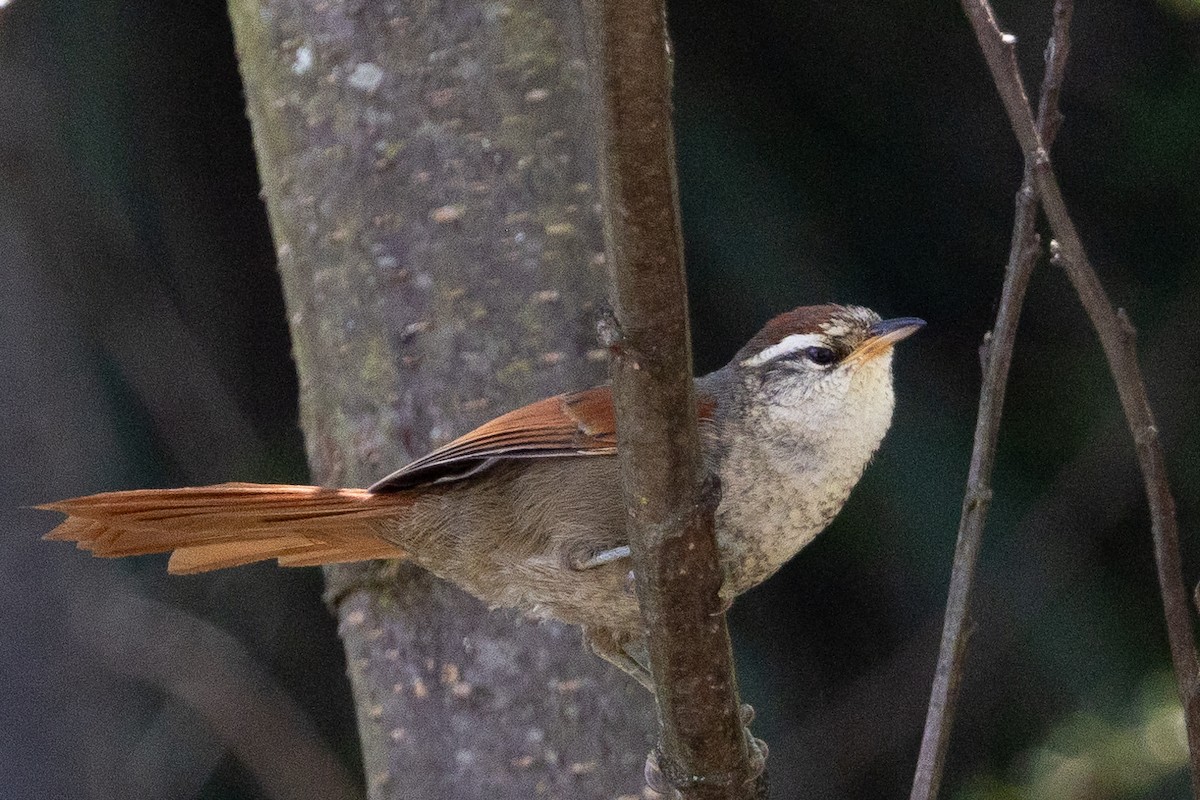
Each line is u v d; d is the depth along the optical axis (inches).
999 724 488.7
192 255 558.9
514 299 320.8
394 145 324.2
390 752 321.1
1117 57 528.1
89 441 500.4
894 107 545.3
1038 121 257.8
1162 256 518.6
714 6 547.8
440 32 326.0
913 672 506.6
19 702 469.1
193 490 294.8
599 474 299.7
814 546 507.8
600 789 310.7
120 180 536.1
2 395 482.6
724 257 515.2
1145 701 452.4
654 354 220.5
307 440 336.2
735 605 524.1
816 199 532.1
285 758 500.7
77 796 471.2
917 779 239.5
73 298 511.8
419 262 322.3
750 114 536.1
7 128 504.1
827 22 548.1
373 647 325.1
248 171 566.3
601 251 326.0
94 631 483.8
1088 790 434.6
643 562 234.8
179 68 554.9
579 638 317.1
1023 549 495.8
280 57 332.5
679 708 244.5
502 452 296.8
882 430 323.3
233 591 539.8
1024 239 251.6
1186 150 507.8
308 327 331.6
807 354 311.4
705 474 231.9
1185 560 491.2
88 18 537.0
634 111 205.5
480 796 312.3
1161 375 506.6
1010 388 517.0
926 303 531.5
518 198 323.0
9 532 475.5
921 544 490.3
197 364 545.6
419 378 320.5
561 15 330.3
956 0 542.3
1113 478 497.4
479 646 318.0
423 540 308.8
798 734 511.8
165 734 505.0
